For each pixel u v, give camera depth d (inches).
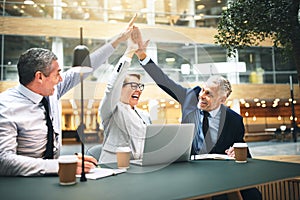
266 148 360.5
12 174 53.2
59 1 418.6
